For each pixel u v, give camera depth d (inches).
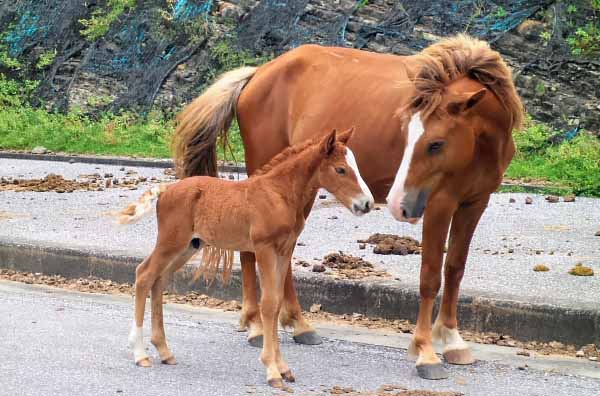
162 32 1172.5
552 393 304.8
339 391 301.9
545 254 496.1
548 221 604.4
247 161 417.1
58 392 294.0
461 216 346.6
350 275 431.2
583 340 363.6
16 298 434.0
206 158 416.2
